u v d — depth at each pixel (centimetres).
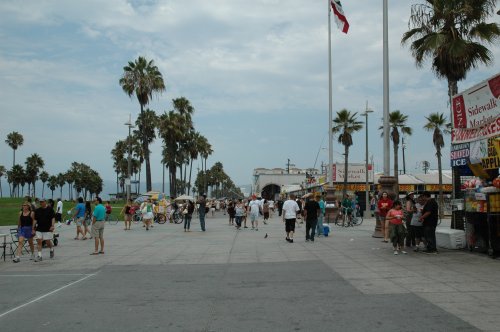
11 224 3269
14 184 11819
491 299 693
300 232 2202
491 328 545
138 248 1560
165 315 645
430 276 895
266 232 2220
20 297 790
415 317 602
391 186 1692
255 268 1073
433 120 5147
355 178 5191
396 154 5188
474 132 1227
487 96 1155
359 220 2753
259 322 597
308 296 748
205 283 889
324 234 1883
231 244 1648
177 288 844
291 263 1141
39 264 1211
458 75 1812
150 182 4394
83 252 1466
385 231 1563
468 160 1259
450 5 1777
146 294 795
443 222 2836
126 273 1038
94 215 1415
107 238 1966
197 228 2592
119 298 766
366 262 1112
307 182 5691
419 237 1300
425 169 6188
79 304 727
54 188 15750
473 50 1766
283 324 585
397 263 1079
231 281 905
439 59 1816
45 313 670
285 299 730
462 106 1280
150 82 4381
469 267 988
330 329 558
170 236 2042
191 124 6209
